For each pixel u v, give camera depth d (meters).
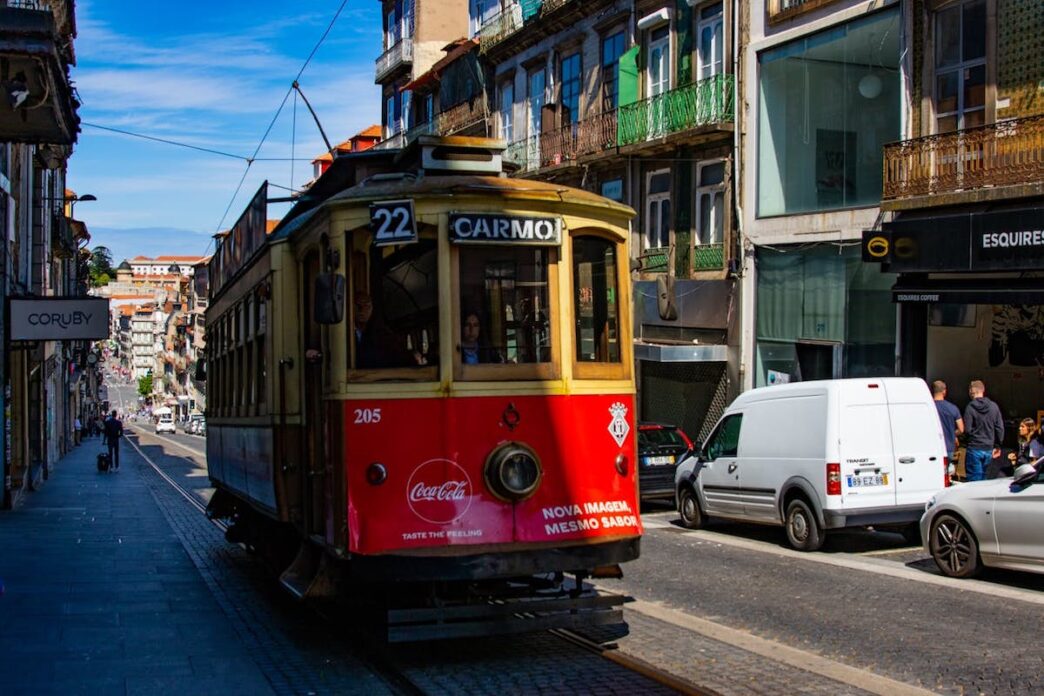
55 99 11.33
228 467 13.82
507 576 7.95
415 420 7.98
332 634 9.80
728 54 25.89
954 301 18.31
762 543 15.47
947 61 19.70
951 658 8.46
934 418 14.59
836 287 22.31
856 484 14.05
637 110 28.75
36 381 33.47
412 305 8.13
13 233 25.89
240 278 12.47
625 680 7.79
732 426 16.38
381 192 8.16
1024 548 11.20
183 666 8.41
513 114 36.94
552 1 33.16
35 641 9.38
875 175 21.38
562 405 8.28
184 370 132.62
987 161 18.31
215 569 14.34
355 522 7.84
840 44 22.27
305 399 9.40
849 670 8.02
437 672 8.10
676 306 27.59
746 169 25.06
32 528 19.50
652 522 18.55
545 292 8.35
